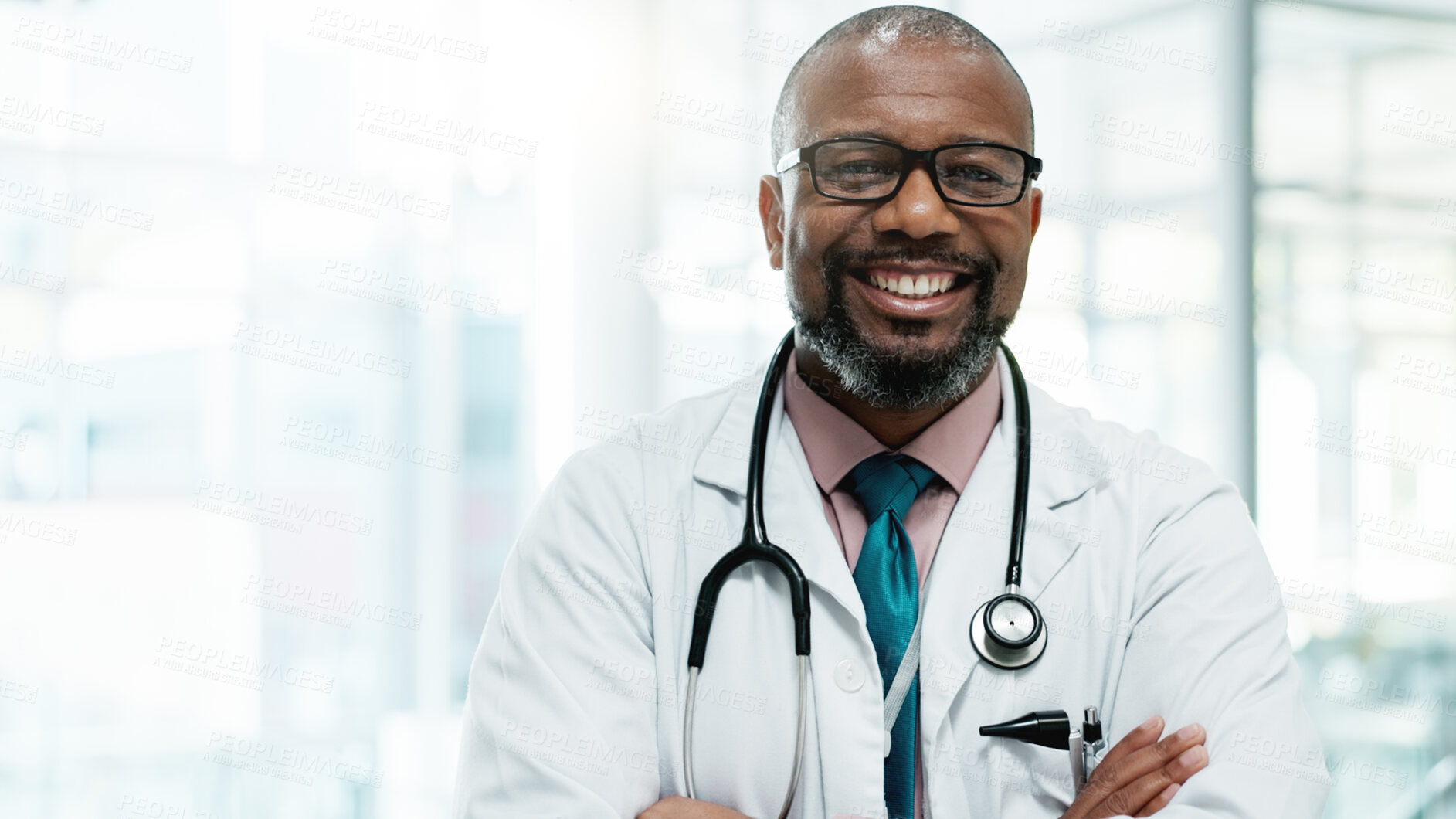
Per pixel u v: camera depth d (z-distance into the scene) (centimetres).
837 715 92
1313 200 304
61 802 279
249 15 298
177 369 293
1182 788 87
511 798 91
